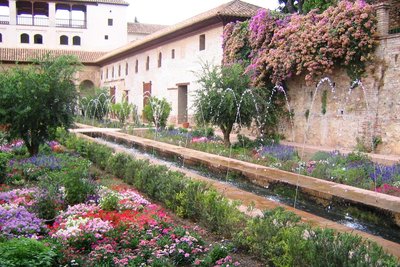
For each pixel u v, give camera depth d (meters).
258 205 6.71
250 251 4.79
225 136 14.19
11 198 6.68
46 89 10.48
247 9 21.11
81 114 27.91
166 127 21.12
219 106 13.60
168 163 12.19
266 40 16.61
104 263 4.32
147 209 6.30
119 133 18.58
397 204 6.36
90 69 42.41
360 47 13.02
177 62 26.12
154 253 4.51
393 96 12.39
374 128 12.99
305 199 7.65
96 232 5.05
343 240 3.83
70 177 6.77
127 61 35.28
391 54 12.42
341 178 8.46
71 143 12.78
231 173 9.78
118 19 42.81
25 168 9.04
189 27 23.41
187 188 6.36
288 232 4.37
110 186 7.93
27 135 10.98
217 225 5.52
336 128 14.39
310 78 14.22
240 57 18.59
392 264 3.40
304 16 15.07
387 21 12.75
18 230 5.10
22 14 43.69
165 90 28.03
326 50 13.70
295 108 16.22
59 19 41.62
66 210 6.25
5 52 38.00
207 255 4.58
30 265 3.46
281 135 16.81
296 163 10.18
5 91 10.38
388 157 11.68
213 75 14.16
